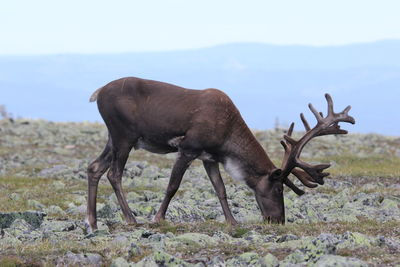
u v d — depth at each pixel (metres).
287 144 45.38
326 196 58.12
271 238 34.59
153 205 51.56
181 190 63.62
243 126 42.75
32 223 42.06
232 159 42.75
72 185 71.12
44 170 83.12
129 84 43.22
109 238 35.81
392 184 66.19
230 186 64.75
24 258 30.75
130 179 71.06
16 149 110.38
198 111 41.56
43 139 124.31
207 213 47.59
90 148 114.50
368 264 26.89
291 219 45.84
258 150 42.97
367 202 52.31
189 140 41.66
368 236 32.59
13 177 77.12
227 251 31.05
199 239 33.75
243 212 47.72
